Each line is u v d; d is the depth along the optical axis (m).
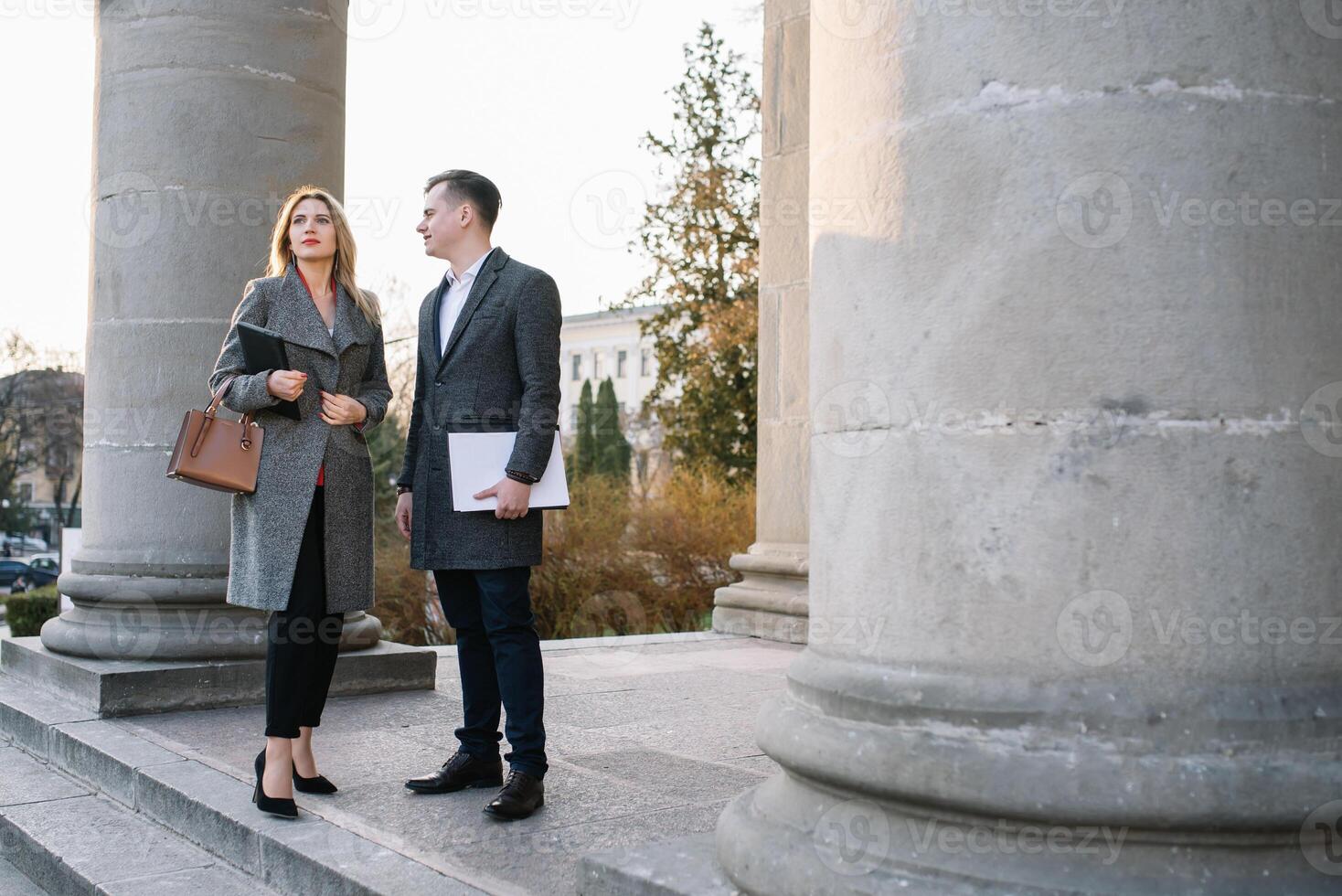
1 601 23.27
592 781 4.10
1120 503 2.27
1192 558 2.26
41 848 3.97
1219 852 2.24
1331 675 2.31
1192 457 2.26
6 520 46.56
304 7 6.06
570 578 13.27
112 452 5.87
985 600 2.35
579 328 49.72
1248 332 2.28
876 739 2.42
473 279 3.97
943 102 2.41
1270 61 2.32
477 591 3.99
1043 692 2.29
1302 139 2.33
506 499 3.70
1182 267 2.27
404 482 4.16
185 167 5.84
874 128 2.53
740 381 18.27
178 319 5.84
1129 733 2.23
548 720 5.27
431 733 4.93
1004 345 2.34
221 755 4.55
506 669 3.73
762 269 9.20
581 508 13.83
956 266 2.39
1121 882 2.21
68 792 4.67
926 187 2.44
